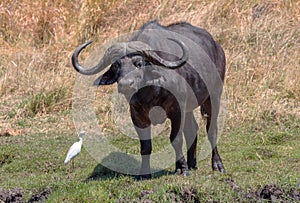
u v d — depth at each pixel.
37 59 25.73
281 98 22.84
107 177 16.09
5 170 17.72
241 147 19.19
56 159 18.22
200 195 14.18
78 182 15.48
